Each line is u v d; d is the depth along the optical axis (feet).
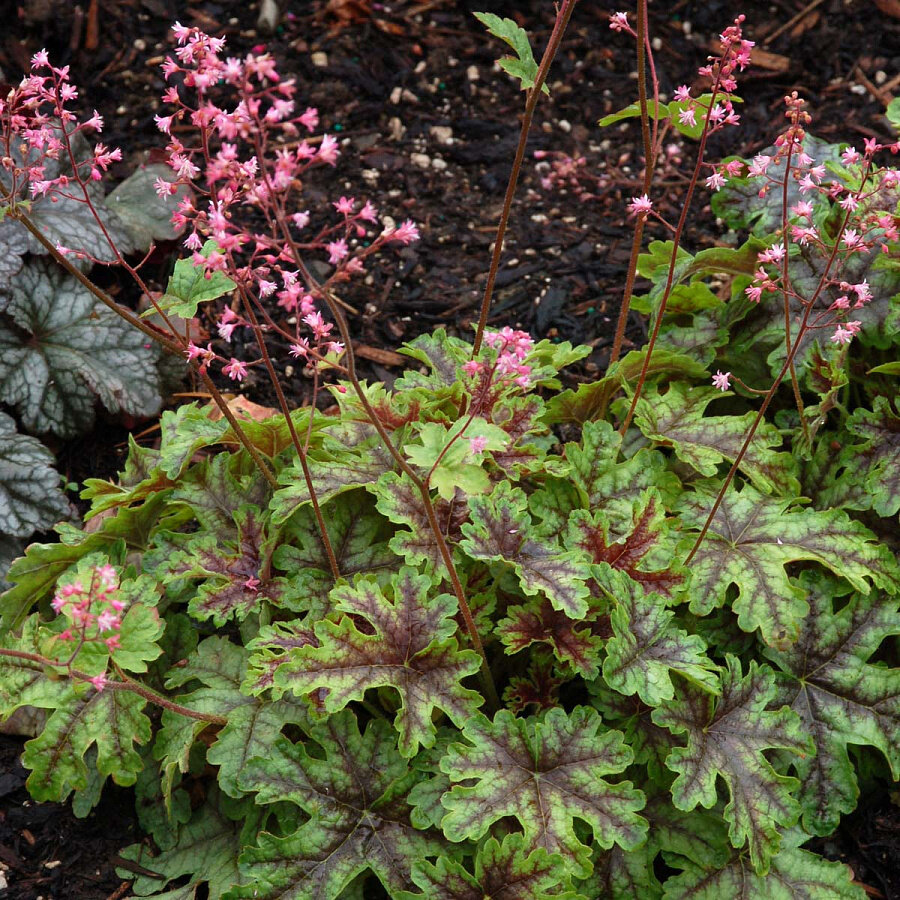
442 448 3.46
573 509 3.92
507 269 4.77
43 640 3.73
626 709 3.76
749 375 4.26
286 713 3.77
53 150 3.53
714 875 3.69
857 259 4.10
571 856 3.56
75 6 5.18
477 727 3.63
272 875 3.62
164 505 4.04
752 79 5.15
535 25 5.32
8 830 3.87
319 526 3.84
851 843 3.84
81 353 4.42
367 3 5.24
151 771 3.87
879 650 3.97
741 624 3.79
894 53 5.16
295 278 3.40
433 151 5.02
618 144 5.05
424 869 3.57
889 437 4.00
